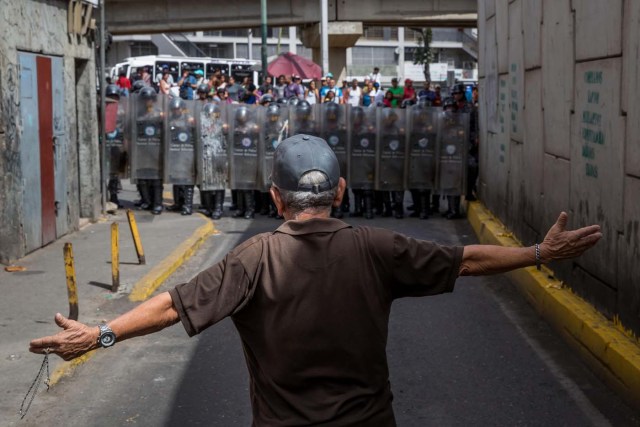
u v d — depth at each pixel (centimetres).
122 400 593
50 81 1142
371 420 253
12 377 615
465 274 267
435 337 746
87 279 926
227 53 7962
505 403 579
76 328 247
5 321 754
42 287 886
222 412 570
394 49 8531
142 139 1455
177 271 1032
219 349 716
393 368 661
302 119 1439
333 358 254
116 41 7469
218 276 257
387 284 262
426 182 1444
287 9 3809
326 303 255
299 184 268
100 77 1388
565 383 616
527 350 700
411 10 3756
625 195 622
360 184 1448
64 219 1205
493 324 786
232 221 1459
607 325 651
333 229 264
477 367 659
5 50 973
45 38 1117
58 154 1175
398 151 1438
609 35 660
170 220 1396
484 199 1373
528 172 982
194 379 638
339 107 1443
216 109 1445
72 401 589
